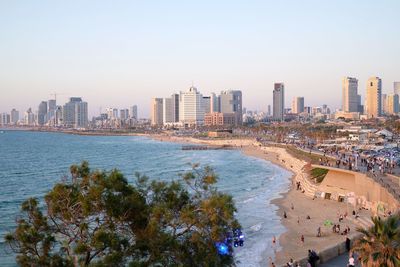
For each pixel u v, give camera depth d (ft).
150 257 77.25
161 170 566.36
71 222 79.46
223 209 83.51
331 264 166.61
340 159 433.48
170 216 82.79
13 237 79.00
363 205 284.61
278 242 226.38
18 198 350.84
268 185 428.56
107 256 72.59
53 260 75.36
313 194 352.69
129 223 81.71
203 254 80.53
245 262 194.90
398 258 104.01
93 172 83.71
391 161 388.78
